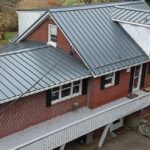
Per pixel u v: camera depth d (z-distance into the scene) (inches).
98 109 862.5
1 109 701.3
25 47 925.2
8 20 1653.5
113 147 901.8
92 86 838.5
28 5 1755.7
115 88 903.7
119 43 917.2
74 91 836.0
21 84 709.3
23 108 736.3
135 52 922.1
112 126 964.0
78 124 772.0
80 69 811.4
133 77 950.4
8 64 757.3
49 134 716.7
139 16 953.5
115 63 852.0
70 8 922.7
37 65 786.8
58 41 893.2
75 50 829.2
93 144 899.4
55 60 829.2
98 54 846.5
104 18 968.3
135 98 904.9
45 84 729.0
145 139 949.8
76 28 875.4
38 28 979.3
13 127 733.9
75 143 900.0
